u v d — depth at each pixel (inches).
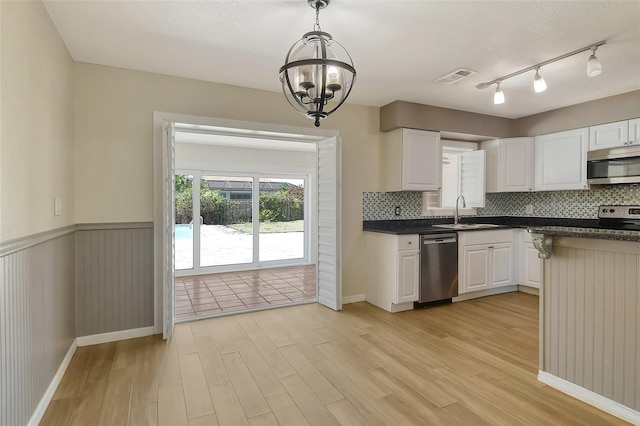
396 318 138.0
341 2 80.0
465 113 172.1
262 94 140.5
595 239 78.5
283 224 257.1
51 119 86.7
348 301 160.7
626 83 132.6
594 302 79.5
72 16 86.0
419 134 161.5
